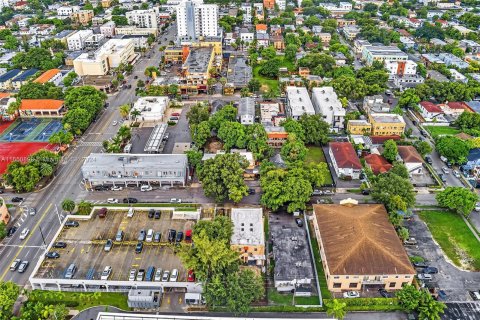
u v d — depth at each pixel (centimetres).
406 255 13000
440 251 14425
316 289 12850
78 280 12662
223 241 12656
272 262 13875
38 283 12744
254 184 18112
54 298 12556
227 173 16375
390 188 15550
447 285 13075
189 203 16750
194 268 12306
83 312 12194
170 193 17488
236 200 16088
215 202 16850
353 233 13388
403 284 12719
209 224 13638
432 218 16012
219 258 12238
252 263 13812
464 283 13162
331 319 11288
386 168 18412
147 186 17662
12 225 15525
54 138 19950
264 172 17262
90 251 13900
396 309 12181
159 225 15125
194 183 18212
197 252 12719
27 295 12481
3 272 13475
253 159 18875
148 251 13925
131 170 17488
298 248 13900
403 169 17550
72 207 15550
